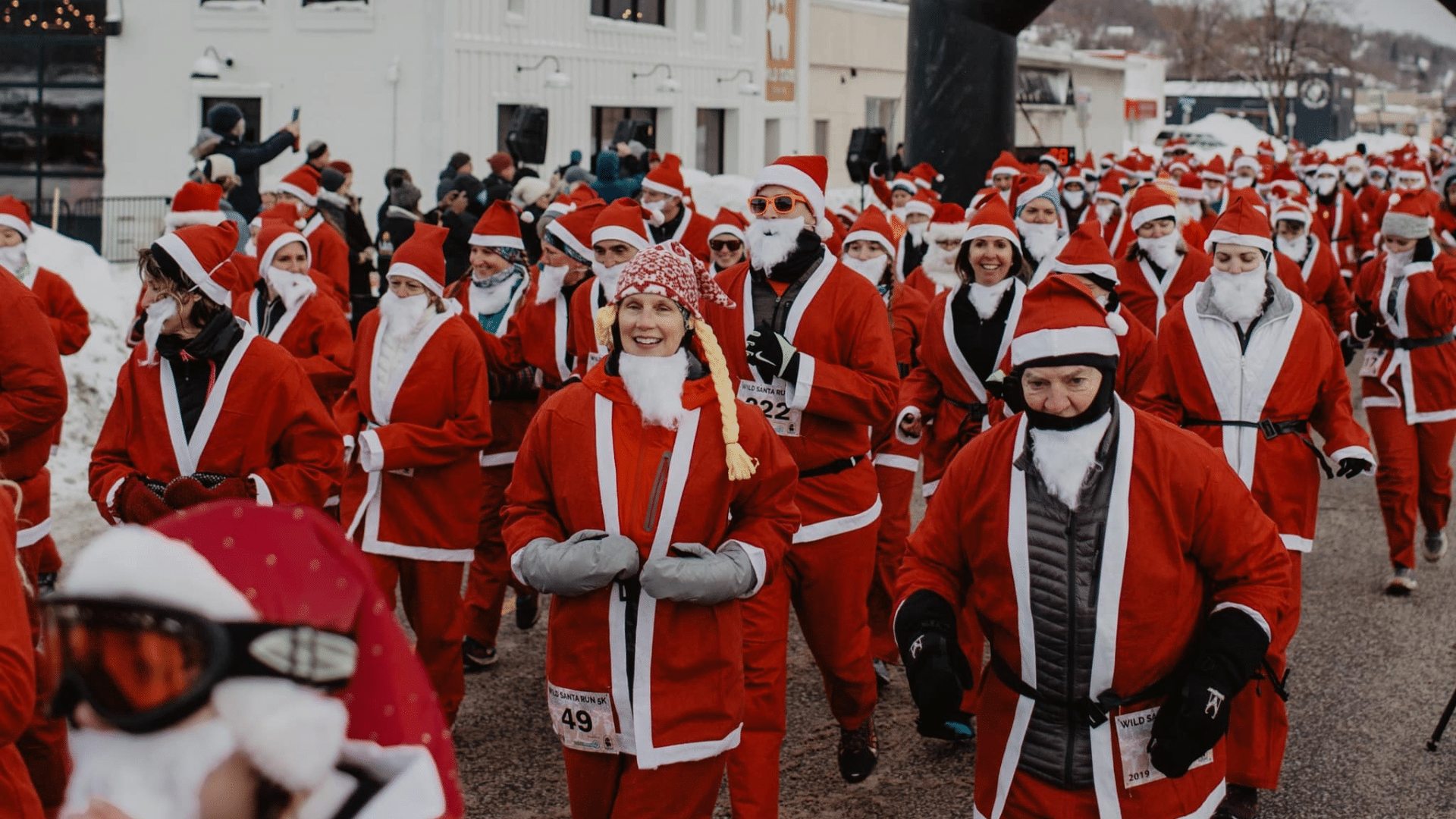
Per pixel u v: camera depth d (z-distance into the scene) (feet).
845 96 119.44
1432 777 17.57
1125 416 10.78
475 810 16.39
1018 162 45.68
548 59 76.64
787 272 16.39
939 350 20.34
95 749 4.25
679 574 11.48
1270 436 18.04
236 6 70.85
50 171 73.05
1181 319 18.47
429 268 18.06
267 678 4.21
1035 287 10.80
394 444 17.30
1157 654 10.68
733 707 12.09
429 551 18.04
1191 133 211.20
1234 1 256.11
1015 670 11.09
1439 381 26.58
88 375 33.42
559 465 12.13
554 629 12.20
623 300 12.01
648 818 11.92
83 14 71.87
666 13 89.30
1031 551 10.78
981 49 49.57
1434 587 26.30
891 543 21.06
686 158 91.61
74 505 29.04
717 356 12.10
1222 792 11.39
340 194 42.24
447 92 69.67
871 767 17.37
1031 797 10.87
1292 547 18.06
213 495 14.01
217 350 14.30
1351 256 60.64
